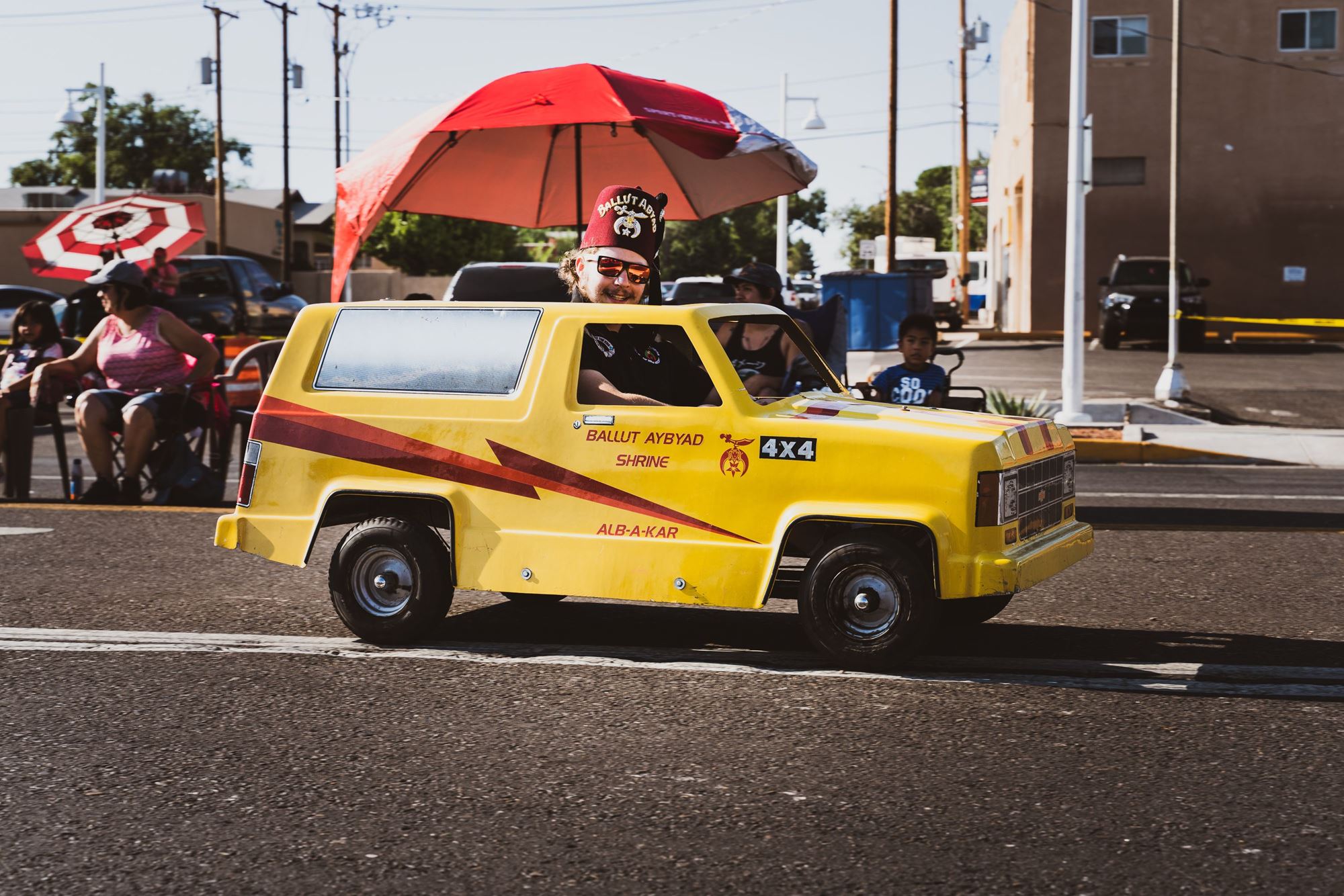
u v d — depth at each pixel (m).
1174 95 19.36
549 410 6.05
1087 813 4.25
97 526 9.61
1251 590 7.61
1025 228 39.16
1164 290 29.81
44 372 10.73
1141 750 4.86
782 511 5.75
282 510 6.38
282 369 6.43
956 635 6.59
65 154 82.50
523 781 4.57
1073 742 4.94
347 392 6.34
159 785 4.55
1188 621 6.89
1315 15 36.16
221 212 46.16
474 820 4.23
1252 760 4.73
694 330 5.97
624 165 10.87
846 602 5.82
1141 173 37.25
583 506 5.99
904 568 5.69
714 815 4.25
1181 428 16.55
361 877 3.82
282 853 3.99
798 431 5.74
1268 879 3.76
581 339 6.10
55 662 6.10
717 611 7.21
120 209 16.41
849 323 17.44
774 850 3.98
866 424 5.74
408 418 6.23
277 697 5.56
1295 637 6.52
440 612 6.29
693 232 100.75
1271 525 9.98
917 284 17.23
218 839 4.09
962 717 5.24
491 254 62.78
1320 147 36.47
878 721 5.19
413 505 6.42
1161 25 36.62
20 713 5.35
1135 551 8.87
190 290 21.64
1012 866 3.86
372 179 9.74
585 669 5.96
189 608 7.18
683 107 9.64
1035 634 6.60
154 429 10.50
